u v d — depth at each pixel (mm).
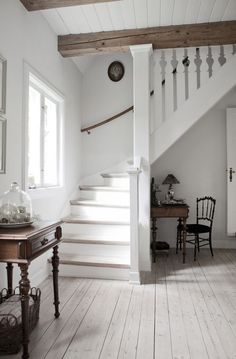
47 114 3854
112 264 3244
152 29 3566
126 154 4969
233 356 1870
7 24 2520
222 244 4785
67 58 4207
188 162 4828
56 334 2125
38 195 3174
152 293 2877
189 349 1944
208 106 3734
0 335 1876
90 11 3234
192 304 2627
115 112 4988
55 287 2381
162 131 3793
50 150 3912
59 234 2375
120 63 4945
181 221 4566
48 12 3248
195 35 3504
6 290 2342
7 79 2527
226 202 4754
